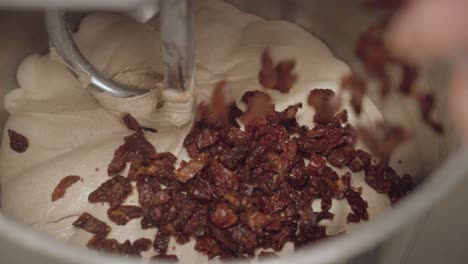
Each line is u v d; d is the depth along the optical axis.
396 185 0.39
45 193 0.38
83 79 0.38
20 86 0.42
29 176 0.38
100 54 0.42
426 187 0.27
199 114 0.39
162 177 0.37
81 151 0.39
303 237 0.36
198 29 0.43
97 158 0.38
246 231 0.36
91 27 0.43
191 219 0.36
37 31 0.42
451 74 0.31
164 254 0.36
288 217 0.37
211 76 0.42
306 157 0.39
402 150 0.40
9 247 0.34
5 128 0.40
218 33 0.43
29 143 0.39
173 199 0.37
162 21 0.30
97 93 0.38
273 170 0.38
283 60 0.42
